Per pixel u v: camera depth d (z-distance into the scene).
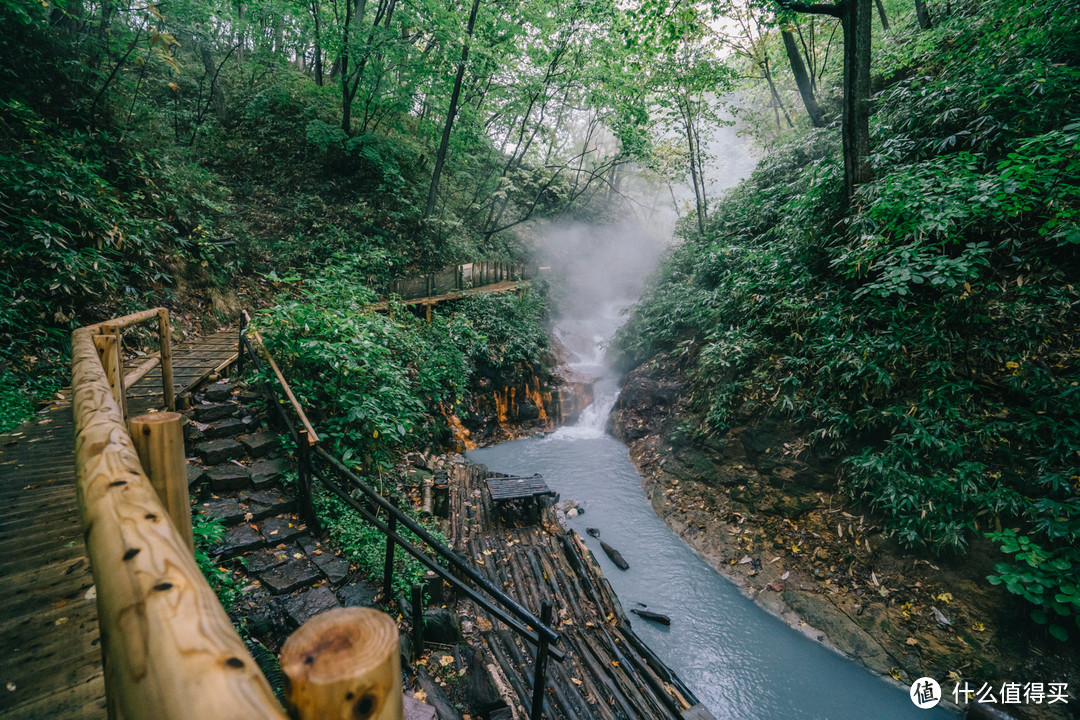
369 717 0.43
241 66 14.05
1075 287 4.89
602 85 12.82
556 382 11.34
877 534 5.23
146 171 7.77
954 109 6.35
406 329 8.38
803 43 11.13
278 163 12.01
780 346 6.92
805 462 6.02
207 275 8.00
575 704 3.62
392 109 13.06
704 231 12.02
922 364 5.36
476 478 7.11
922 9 8.88
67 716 1.45
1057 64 5.82
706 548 6.21
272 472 4.38
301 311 5.43
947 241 5.55
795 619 5.08
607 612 4.91
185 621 0.51
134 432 1.34
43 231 5.39
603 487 7.89
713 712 4.18
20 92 6.68
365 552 3.88
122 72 9.66
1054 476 4.31
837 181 6.98
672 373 9.52
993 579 4.24
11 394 4.07
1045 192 4.93
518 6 12.02
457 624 3.75
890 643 4.61
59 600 1.96
